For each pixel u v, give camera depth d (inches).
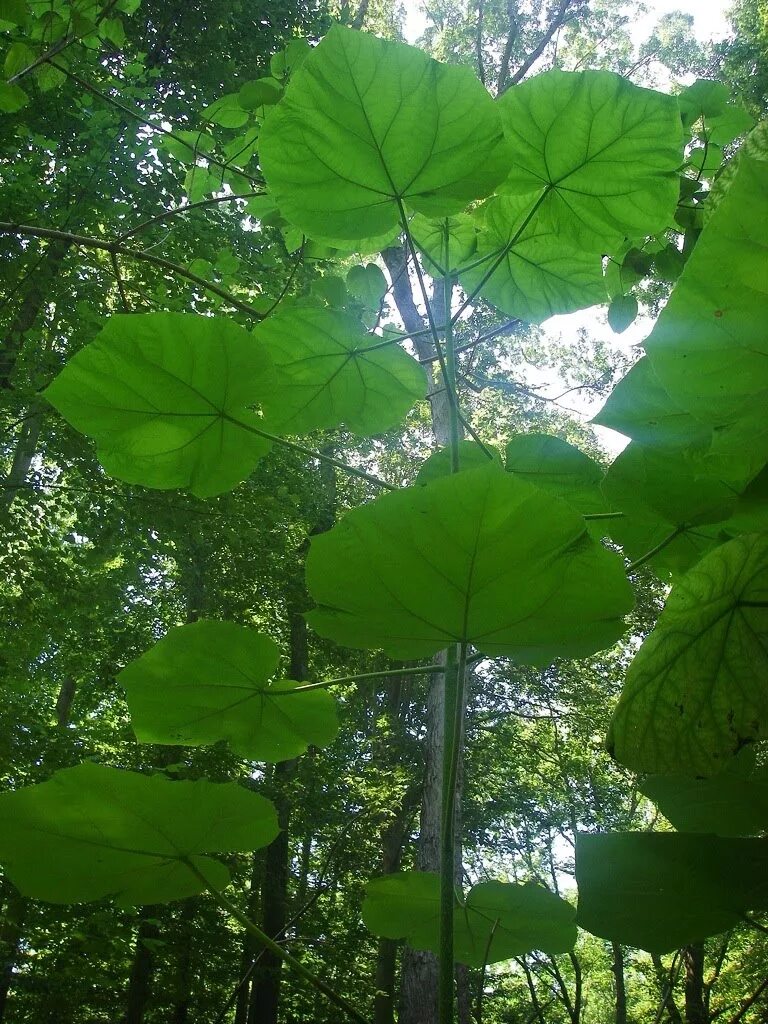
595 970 574.6
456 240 55.8
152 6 384.8
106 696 488.1
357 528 30.2
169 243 304.8
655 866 32.2
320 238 45.0
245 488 381.4
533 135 46.4
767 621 28.7
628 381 34.2
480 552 30.4
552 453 49.3
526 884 43.2
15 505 359.3
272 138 40.8
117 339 41.3
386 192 42.7
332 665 535.5
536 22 426.9
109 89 284.0
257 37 423.8
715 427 25.5
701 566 28.0
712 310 23.2
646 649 28.8
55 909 272.7
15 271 297.9
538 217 51.9
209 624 43.4
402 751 545.6
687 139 71.7
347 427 53.9
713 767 28.8
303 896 468.4
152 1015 464.1
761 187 22.1
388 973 481.7
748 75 312.8
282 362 50.6
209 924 422.6
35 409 317.7
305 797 459.8
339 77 39.1
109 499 359.3
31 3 137.9
